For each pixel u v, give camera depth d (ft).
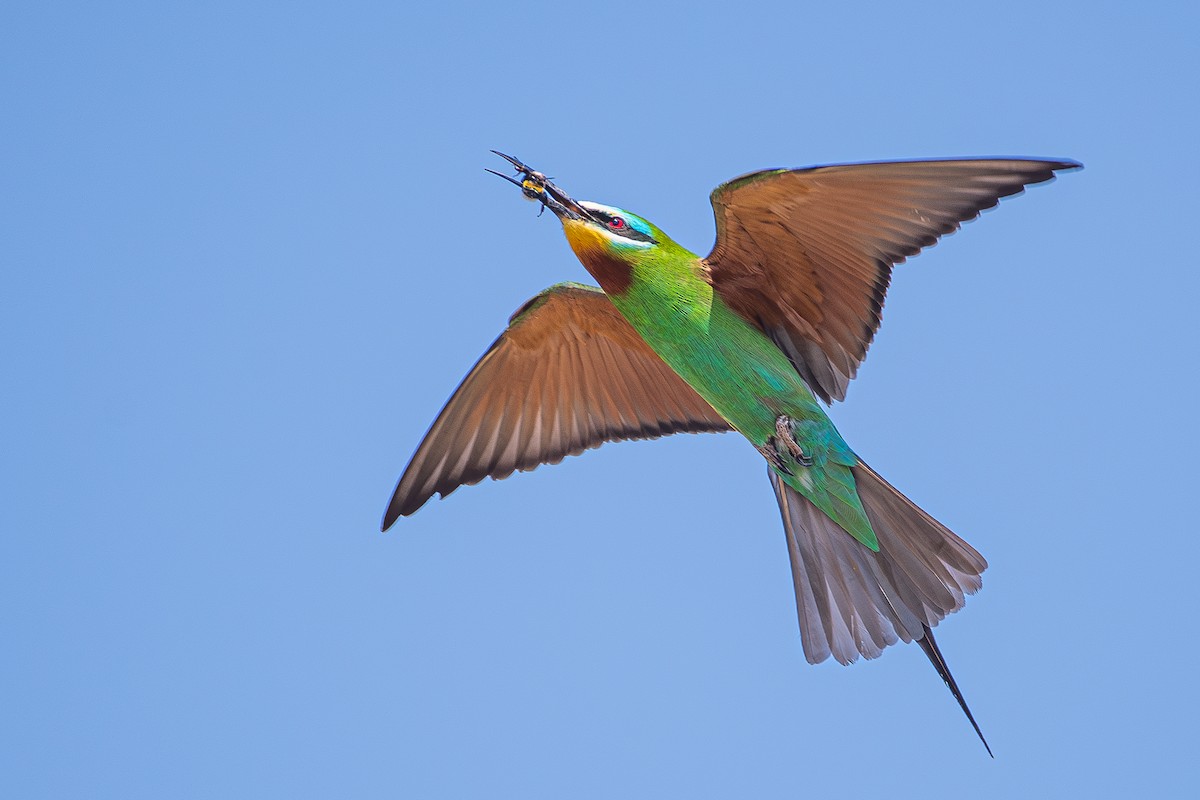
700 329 34.83
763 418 35.04
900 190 31.09
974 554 33.50
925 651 33.68
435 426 38.65
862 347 33.96
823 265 33.24
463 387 38.34
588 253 35.27
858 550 34.63
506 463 39.52
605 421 39.29
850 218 32.01
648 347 37.60
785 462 35.04
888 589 34.12
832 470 34.60
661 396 38.60
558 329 37.73
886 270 32.65
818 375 34.88
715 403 35.68
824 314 34.14
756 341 34.73
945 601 33.60
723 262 34.04
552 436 39.52
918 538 33.91
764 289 34.27
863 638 34.06
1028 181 30.22
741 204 32.22
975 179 30.45
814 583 34.83
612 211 35.19
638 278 34.94
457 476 39.40
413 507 39.34
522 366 38.52
